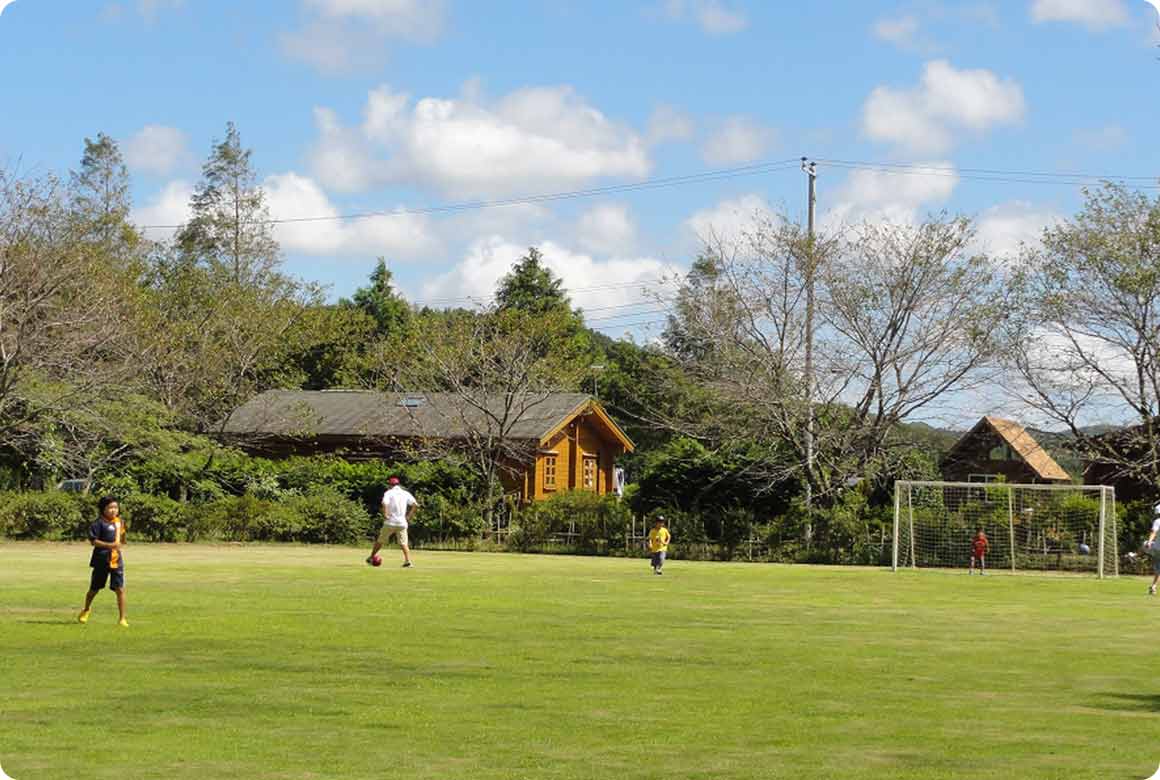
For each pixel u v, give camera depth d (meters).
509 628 18.86
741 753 10.41
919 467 43.09
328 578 28.23
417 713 11.95
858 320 41.69
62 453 43.84
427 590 25.34
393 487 32.44
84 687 13.20
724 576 31.88
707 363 42.62
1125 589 29.64
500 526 45.47
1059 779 9.64
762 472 42.06
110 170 75.44
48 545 40.53
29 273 40.88
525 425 53.00
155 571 30.06
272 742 10.62
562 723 11.55
